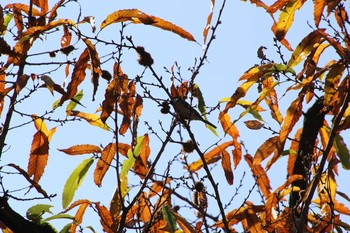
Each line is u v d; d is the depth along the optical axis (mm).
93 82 9125
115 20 9258
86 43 9172
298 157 10586
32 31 9078
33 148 10352
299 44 9398
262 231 10094
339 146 10164
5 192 9258
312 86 9680
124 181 10586
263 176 10766
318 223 9984
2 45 9531
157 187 10977
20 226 9414
